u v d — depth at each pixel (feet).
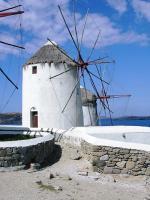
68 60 81.00
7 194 37.29
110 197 39.32
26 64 81.51
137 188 43.21
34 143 49.44
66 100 79.77
